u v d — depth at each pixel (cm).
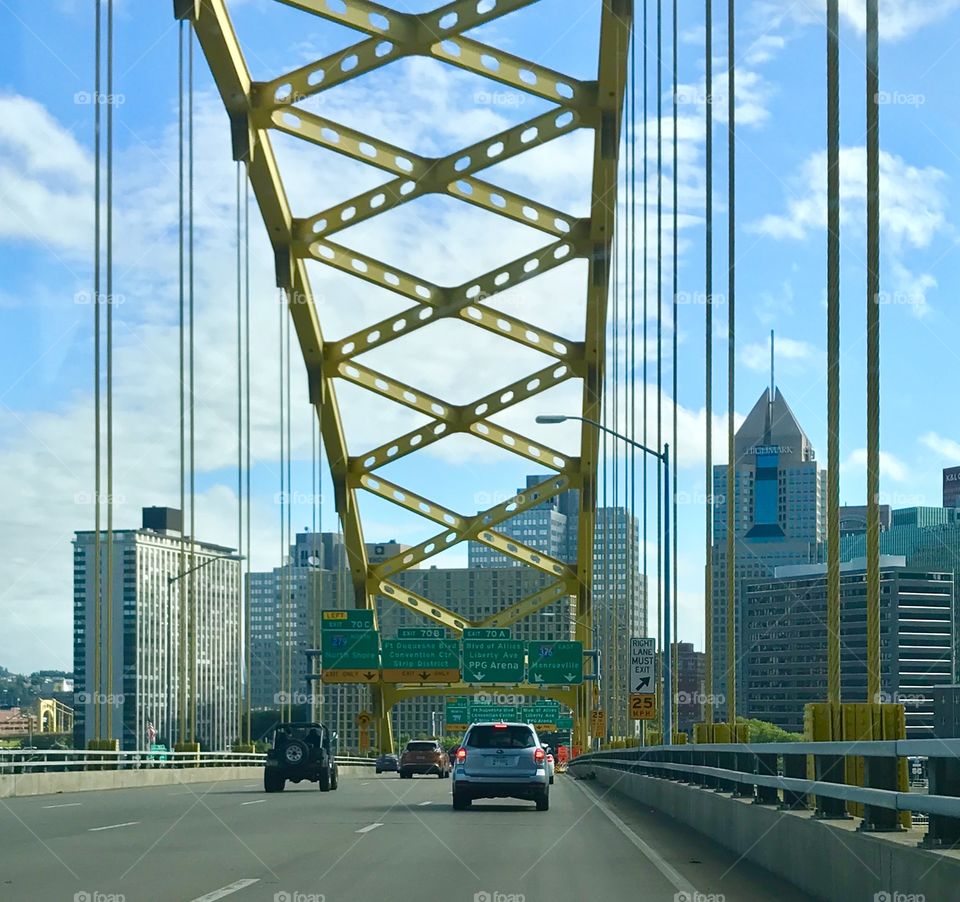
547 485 7512
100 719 4400
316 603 8594
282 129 4606
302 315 5788
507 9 4269
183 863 1503
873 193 1739
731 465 2847
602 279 5372
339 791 3794
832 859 1123
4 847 1702
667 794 2541
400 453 7075
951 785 870
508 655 8231
